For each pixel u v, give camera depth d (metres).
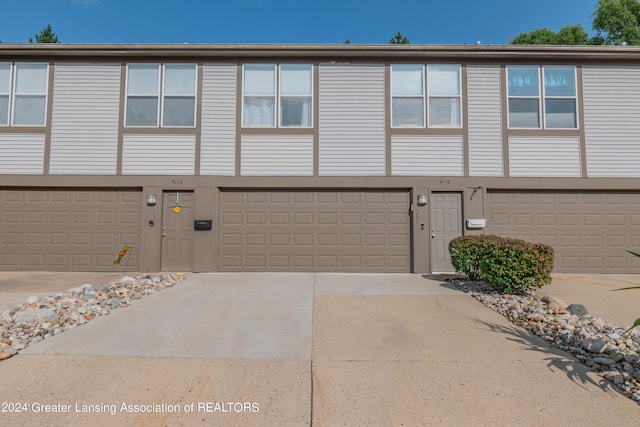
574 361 3.61
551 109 9.16
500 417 2.67
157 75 9.13
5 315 4.87
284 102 9.18
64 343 4.02
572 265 8.96
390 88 9.15
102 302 5.61
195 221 8.86
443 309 5.47
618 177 9.02
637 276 8.61
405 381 3.21
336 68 9.19
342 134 9.10
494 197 9.10
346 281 7.73
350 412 2.73
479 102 9.13
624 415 2.69
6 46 8.70
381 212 9.07
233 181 8.98
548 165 9.03
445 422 2.61
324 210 9.06
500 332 4.46
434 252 8.95
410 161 9.04
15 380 3.17
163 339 4.20
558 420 2.63
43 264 8.89
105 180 8.92
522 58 9.10
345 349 3.94
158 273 8.67
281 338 4.26
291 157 9.07
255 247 8.98
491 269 6.07
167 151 9.02
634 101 9.12
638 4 18.56
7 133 8.96
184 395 2.96
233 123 9.09
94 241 8.91
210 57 9.13
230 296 6.28
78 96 9.05
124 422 2.59
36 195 8.99
